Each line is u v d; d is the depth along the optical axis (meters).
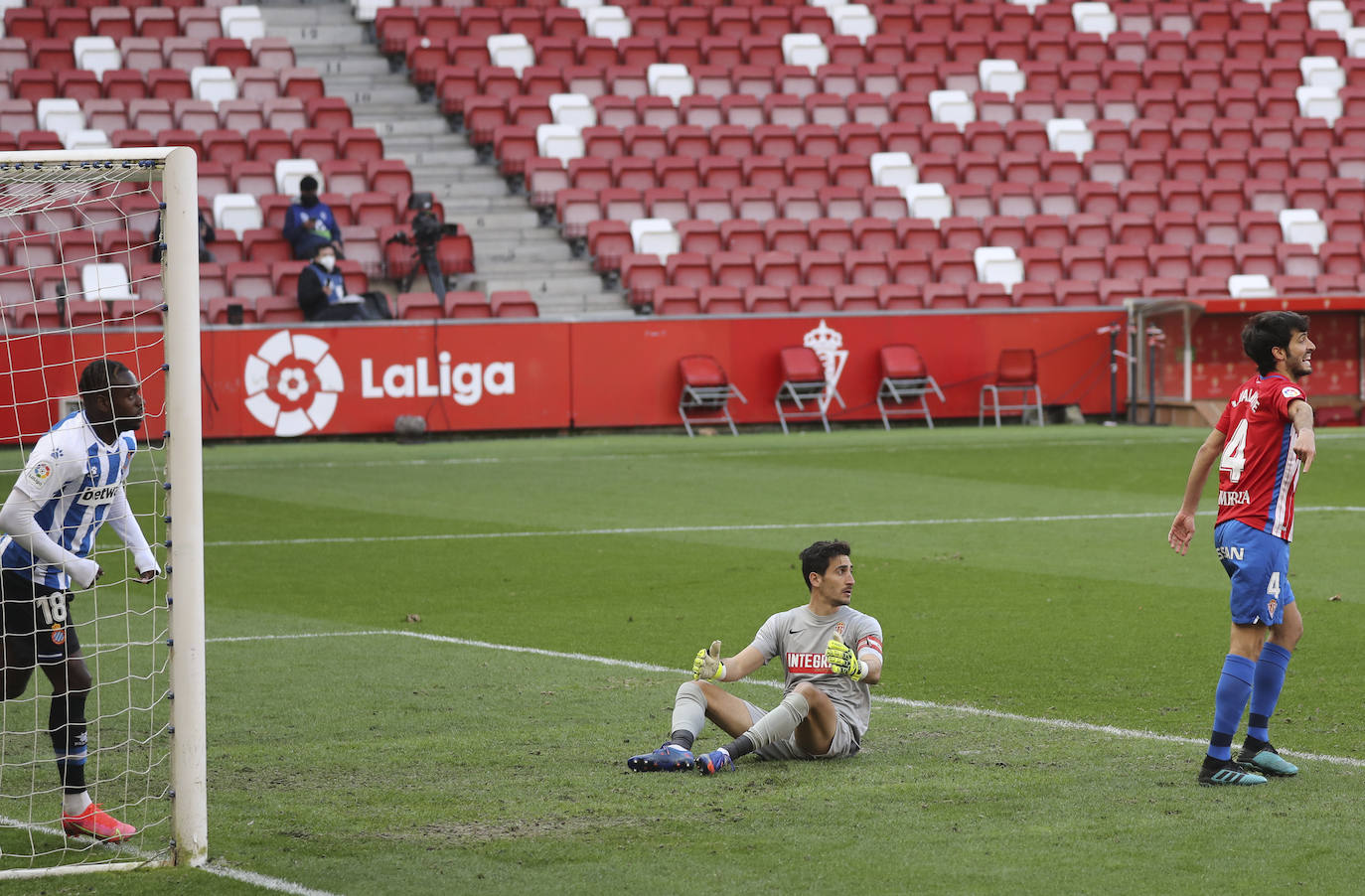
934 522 34.59
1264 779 14.65
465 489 40.97
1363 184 69.31
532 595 26.52
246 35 72.00
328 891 11.94
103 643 22.64
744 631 23.38
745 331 56.59
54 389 45.03
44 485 13.53
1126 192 67.88
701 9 76.94
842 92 73.75
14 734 17.38
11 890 12.05
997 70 75.69
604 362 55.59
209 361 52.00
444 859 12.69
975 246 64.62
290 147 64.19
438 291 57.72
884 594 26.12
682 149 68.06
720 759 15.29
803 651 16.08
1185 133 72.56
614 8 76.38
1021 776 15.04
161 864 12.62
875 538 32.31
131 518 14.59
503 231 63.53
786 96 71.62
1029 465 45.03
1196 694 18.72
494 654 21.75
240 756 16.16
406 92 71.50
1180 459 45.94
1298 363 15.09
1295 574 27.23
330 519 35.81
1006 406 58.59
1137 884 11.82
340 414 53.34
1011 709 18.08
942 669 20.41
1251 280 62.50
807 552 16.08
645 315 59.16
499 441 53.28
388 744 16.62
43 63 67.19
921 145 70.06
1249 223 66.31
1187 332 57.78
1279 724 17.06
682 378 55.78
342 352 53.25
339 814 14.05
